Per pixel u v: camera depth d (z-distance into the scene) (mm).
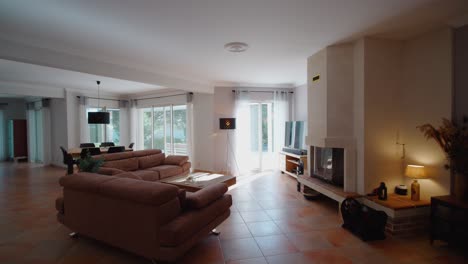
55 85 6590
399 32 3047
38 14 2449
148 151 5434
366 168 3244
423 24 2799
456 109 2785
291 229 2988
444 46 2857
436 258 2350
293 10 2436
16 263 2270
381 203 2928
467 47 2680
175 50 3635
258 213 3518
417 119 3170
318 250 2502
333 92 3486
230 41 3281
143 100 8305
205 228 2387
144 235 2086
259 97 6570
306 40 3279
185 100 7148
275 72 5129
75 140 7254
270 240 2711
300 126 5578
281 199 4160
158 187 2068
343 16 2584
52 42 3244
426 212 2865
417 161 3180
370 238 2697
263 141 6777
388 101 3301
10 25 2705
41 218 3328
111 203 2266
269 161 6797
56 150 7551
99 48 3523
